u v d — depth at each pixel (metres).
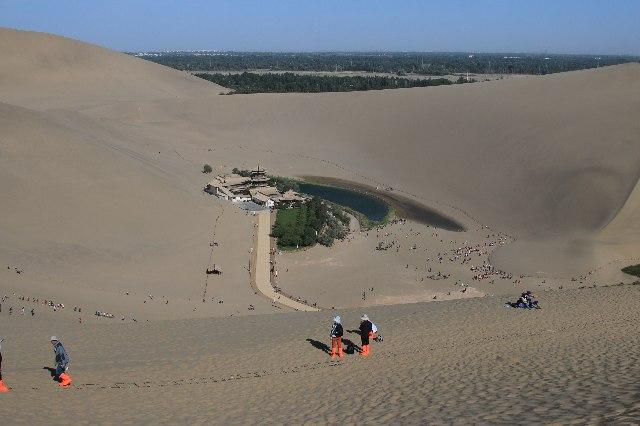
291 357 21.42
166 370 20.31
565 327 23.56
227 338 25.92
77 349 24.16
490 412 12.41
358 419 13.64
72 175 75.00
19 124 82.19
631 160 92.44
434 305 33.53
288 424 13.98
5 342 24.91
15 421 14.83
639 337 20.52
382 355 20.84
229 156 126.25
